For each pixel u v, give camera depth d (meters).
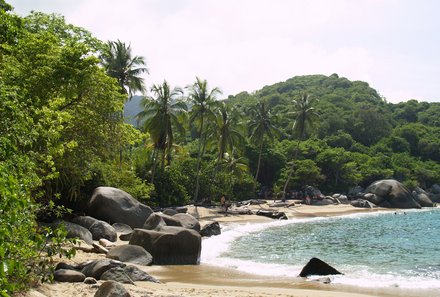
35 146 13.61
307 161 76.00
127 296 9.60
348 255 22.67
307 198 67.44
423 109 130.12
